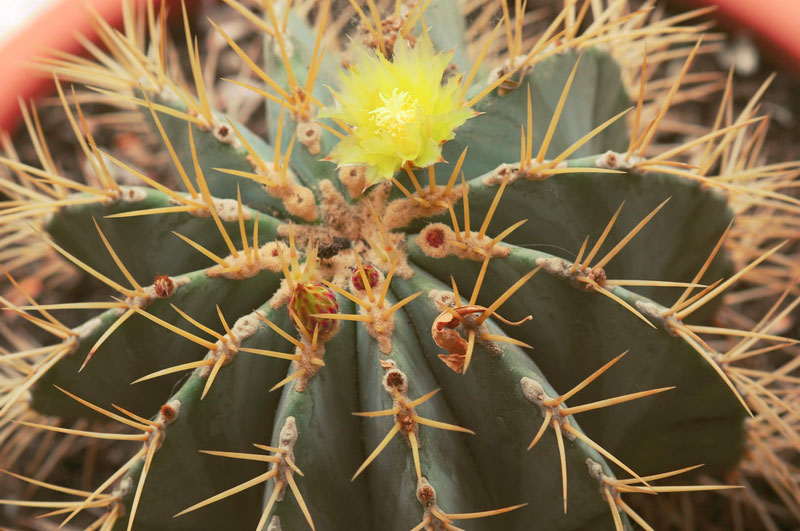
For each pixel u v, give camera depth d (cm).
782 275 39
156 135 34
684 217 29
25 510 37
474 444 27
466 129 28
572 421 26
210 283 27
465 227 26
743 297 39
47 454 38
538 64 29
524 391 25
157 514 27
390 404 25
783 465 33
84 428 38
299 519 26
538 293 27
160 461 26
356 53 30
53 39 42
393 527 27
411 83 27
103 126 44
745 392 30
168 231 29
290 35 31
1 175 43
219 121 30
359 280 26
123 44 34
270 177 28
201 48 46
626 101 34
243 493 28
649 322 26
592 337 27
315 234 28
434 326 25
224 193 29
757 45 43
